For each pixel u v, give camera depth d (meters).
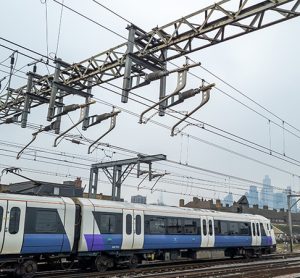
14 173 19.55
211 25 14.02
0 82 21.02
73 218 18.47
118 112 17.45
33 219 16.83
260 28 13.27
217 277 16.58
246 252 29.80
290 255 34.03
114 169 32.88
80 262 19.89
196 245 24.77
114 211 20.28
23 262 16.59
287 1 12.30
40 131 20.17
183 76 15.12
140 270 19.36
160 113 16.00
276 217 86.00
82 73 18.41
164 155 29.73
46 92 20.72
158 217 22.66
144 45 16.12
